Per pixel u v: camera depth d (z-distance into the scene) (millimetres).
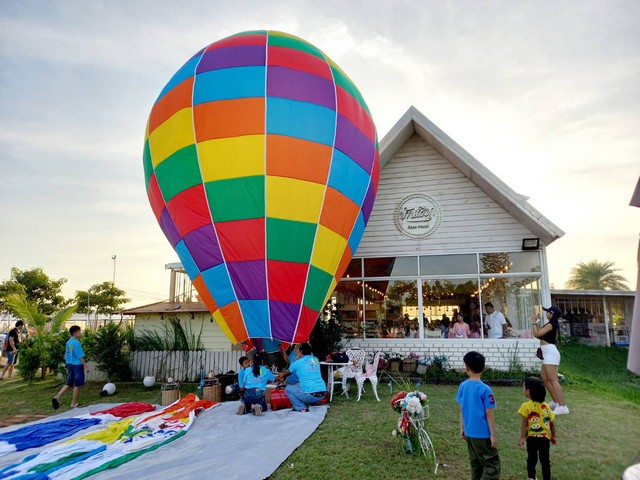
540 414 4492
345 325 12938
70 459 5539
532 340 11750
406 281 12867
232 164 8156
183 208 8445
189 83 8969
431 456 5426
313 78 9102
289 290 8203
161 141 8922
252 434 6570
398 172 13375
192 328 15086
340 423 7223
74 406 9273
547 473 4398
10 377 14500
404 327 12641
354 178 9125
